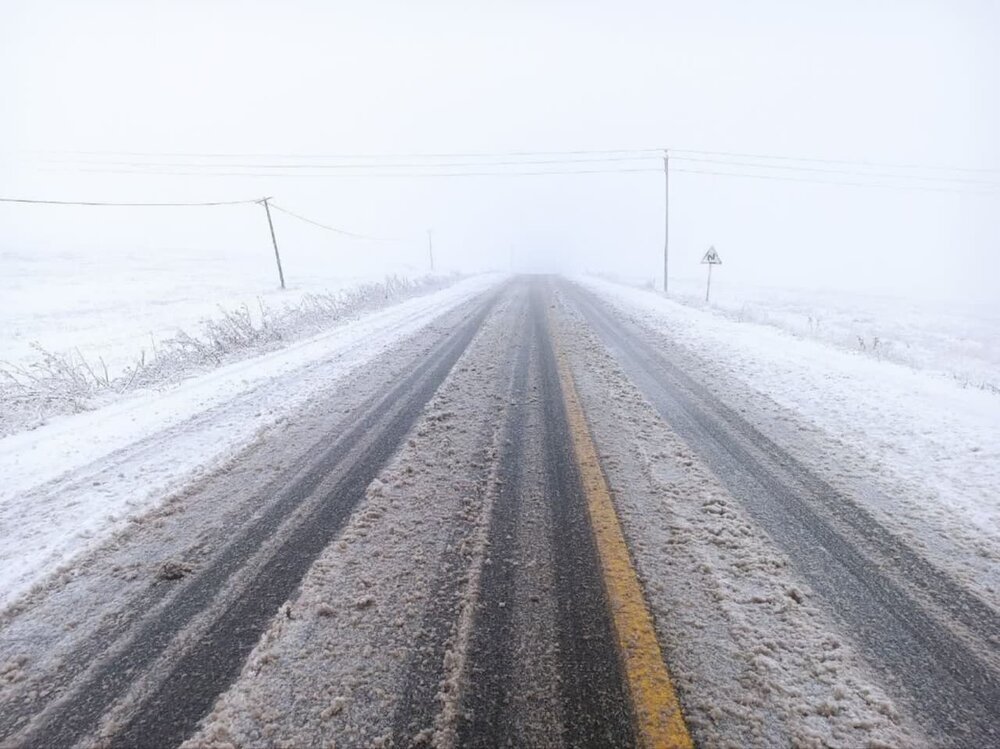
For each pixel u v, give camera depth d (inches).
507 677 82.0
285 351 383.9
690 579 106.0
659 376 284.4
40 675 86.0
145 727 75.7
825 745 71.2
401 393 253.1
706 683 80.6
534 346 367.9
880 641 90.1
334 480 158.2
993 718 75.9
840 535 124.4
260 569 113.5
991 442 187.2
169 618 99.0
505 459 169.5
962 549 119.2
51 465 184.2
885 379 281.3
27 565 119.8
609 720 74.6
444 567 111.3
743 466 164.7
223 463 176.2
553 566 110.7
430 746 71.5
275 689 81.0
